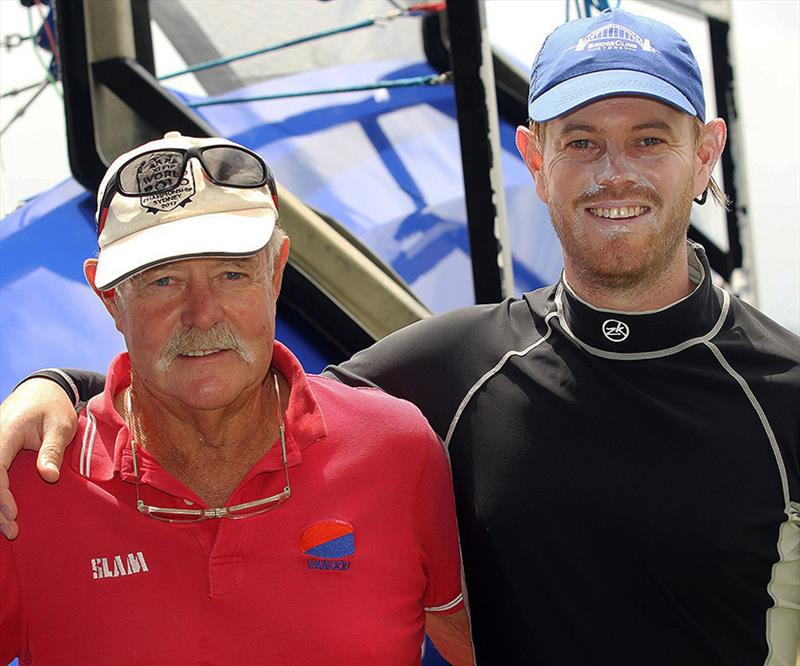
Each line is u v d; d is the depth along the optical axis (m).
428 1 3.03
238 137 2.99
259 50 2.85
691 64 1.35
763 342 1.31
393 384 1.44
